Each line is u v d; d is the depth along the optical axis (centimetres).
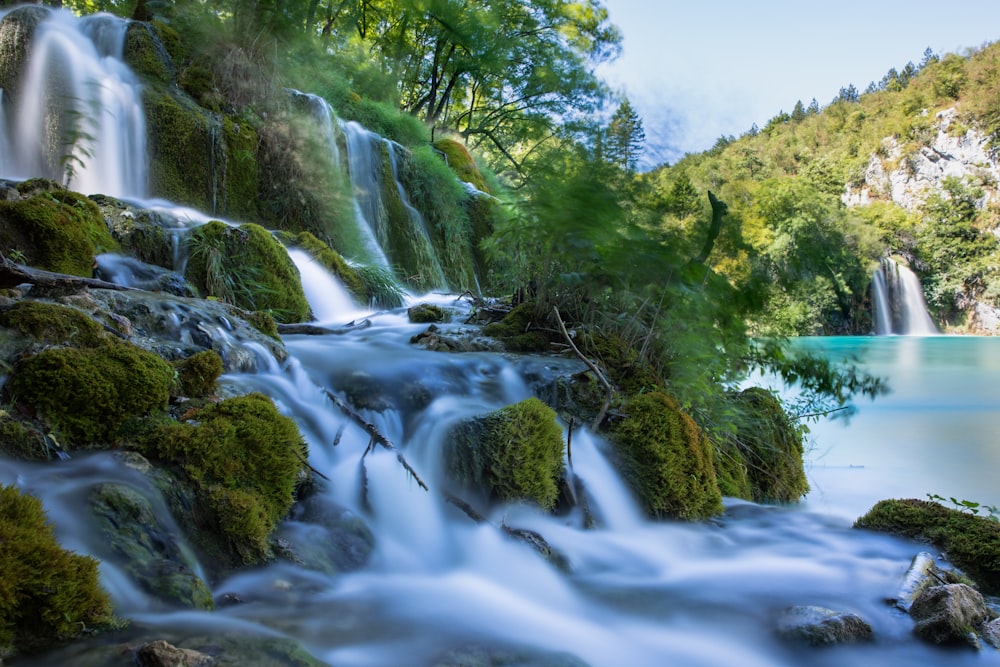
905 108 8631
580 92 1594
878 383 630
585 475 408
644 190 524
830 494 552
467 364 469
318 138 1173
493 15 2169
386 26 2348
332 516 308
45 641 190
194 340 396
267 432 297
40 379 273
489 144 2567
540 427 388
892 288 5831
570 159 536
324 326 649
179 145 983
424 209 1422
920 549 376
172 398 318
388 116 1655
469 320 637
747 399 582
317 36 1686
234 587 254
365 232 1199
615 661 250
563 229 495
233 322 432
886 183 8081
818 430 775
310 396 395
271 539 280
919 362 1612
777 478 545
